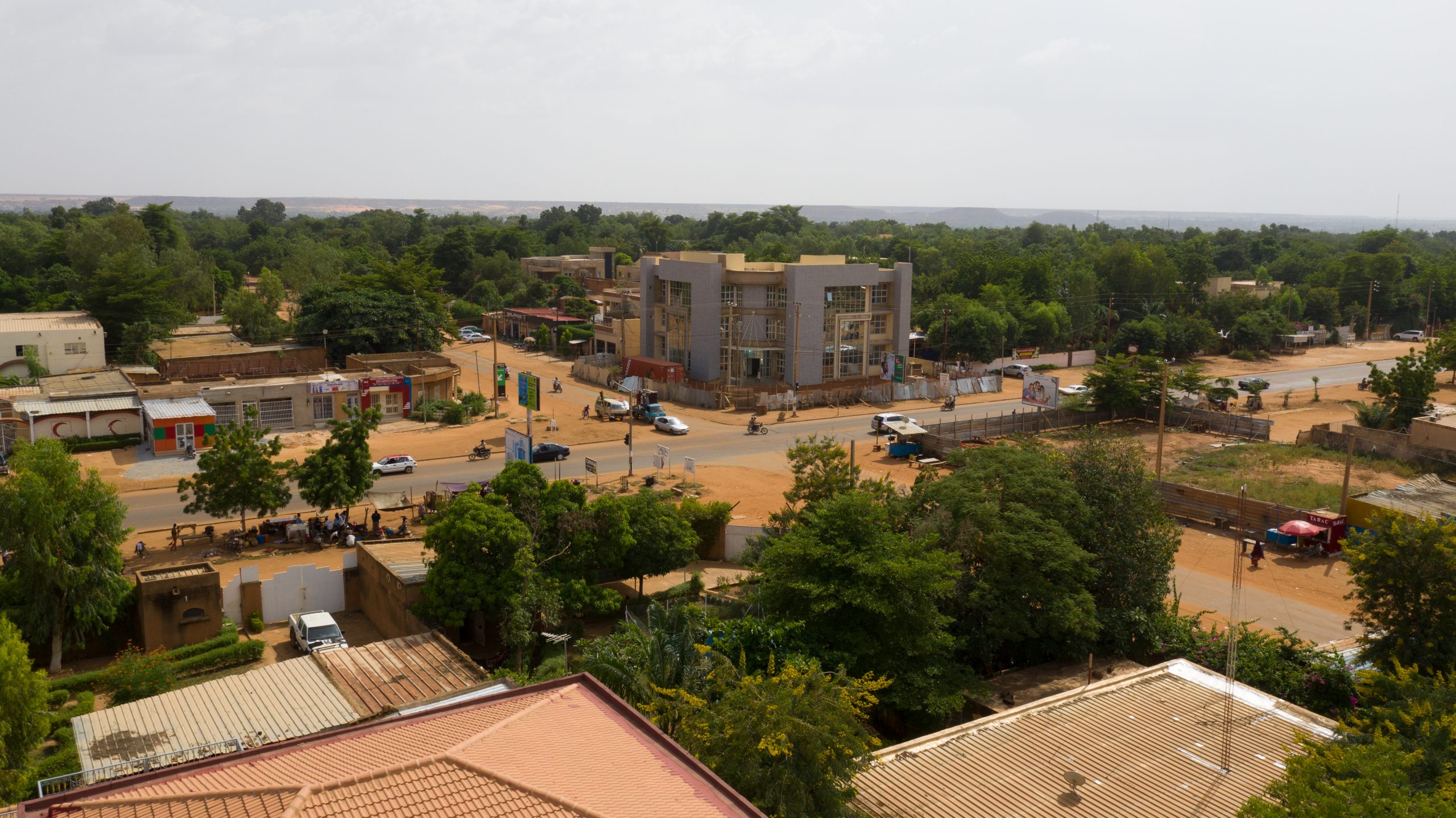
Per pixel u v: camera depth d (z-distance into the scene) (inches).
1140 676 1211.9
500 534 1387.8
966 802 928.3
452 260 7052.2
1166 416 3459.6
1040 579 1397.6
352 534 1926.7
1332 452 2960.1
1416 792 783.1
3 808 883.4
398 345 3949.3
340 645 1418.6
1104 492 1536.7
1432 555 1183.6
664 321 4148.6
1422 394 3216.0
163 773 644.7
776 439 3053.6
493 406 3464.6
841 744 884.6
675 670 1107.3
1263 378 4576.8
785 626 1264.8
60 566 1336.1
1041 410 3385.8
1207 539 2170.3
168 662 1334.9
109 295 3890.3
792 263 4074.8
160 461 2504.9
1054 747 1032.2
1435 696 940.6
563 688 803.4
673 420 3110.2
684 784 650.8
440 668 1195.9
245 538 1913.1
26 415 2527.1
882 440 3083.2
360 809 558.9
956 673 1293.1
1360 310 6225.4
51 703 1223.5
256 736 1018.1
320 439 2834.6
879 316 4143.7
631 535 1552.7
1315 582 1878.7
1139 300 5880.9
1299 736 847.1
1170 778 964.0
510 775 604.1
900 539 1330.0
